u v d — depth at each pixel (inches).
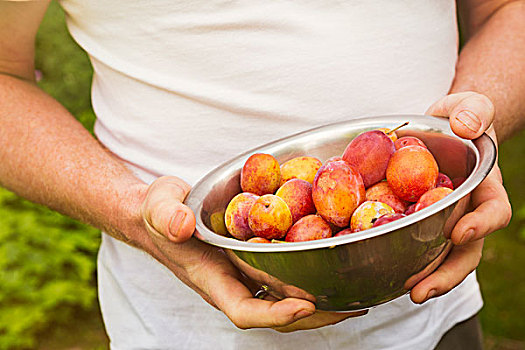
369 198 42.4
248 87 50.7
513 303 124.3
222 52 49.9
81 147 54.6
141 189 49.2
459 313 60.1
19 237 138.6
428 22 51.9
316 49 49.6
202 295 47.1
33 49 61.3
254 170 44.2
